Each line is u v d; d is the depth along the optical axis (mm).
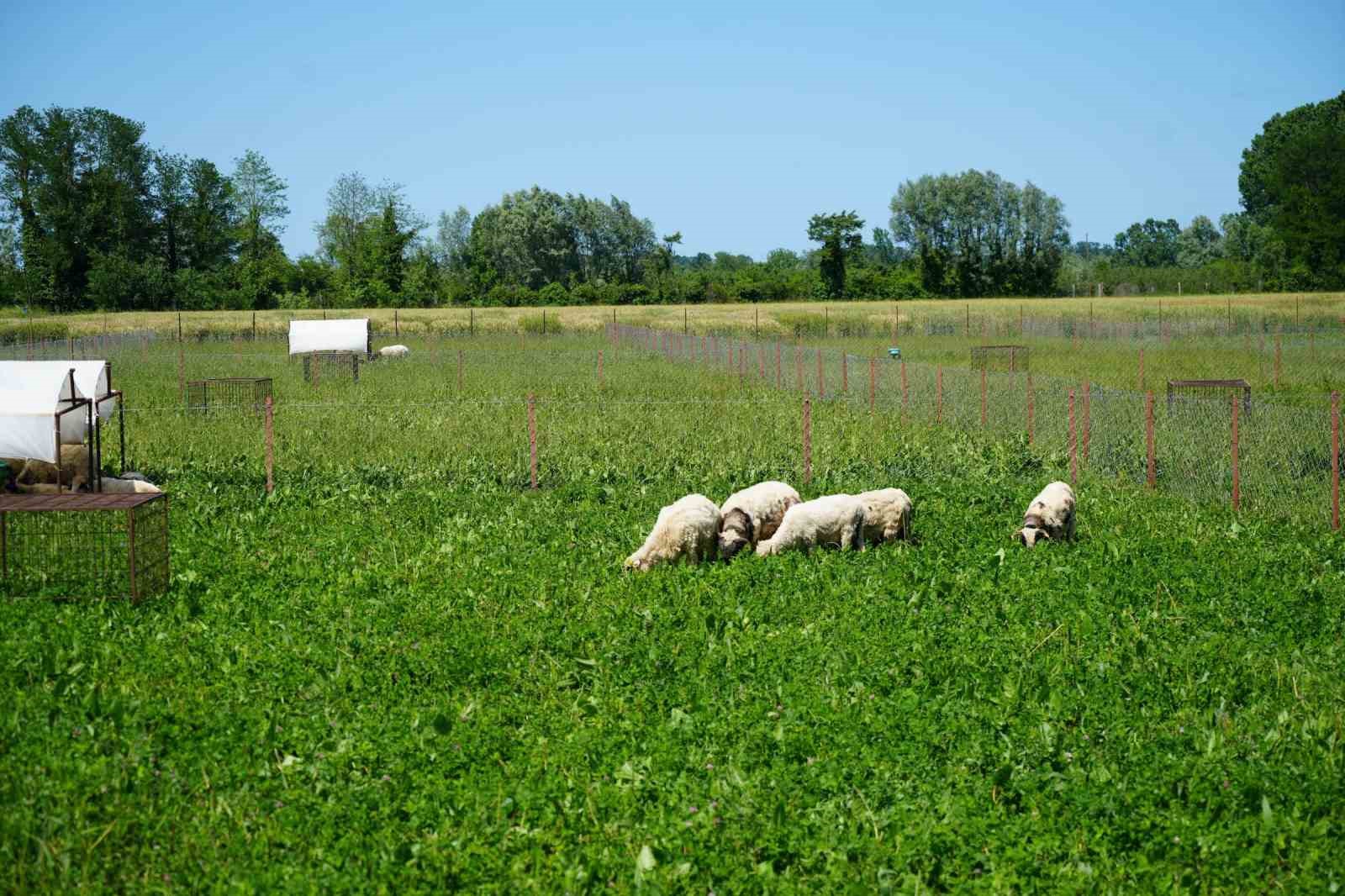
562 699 9484
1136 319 71250
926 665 10031
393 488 19094
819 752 8227
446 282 112688
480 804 7441
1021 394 25453
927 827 7117
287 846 7078
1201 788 7578
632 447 22297
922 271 120062
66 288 103000
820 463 20766
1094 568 13281
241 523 16281
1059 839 7098
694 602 11969
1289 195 113312
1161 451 20188
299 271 111562
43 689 9398
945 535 15125
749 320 76500
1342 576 13164
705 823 7180
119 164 108188
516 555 14125
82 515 14023
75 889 6582
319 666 10109
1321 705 9242
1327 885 6609
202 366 44938
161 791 7695
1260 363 40906
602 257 130500
